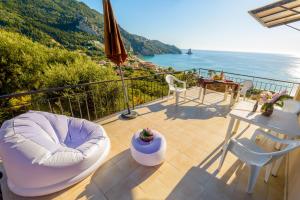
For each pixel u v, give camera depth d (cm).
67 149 164
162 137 200
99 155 177
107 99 477
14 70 600
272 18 253
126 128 280
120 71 297
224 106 386
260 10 211
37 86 633
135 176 177
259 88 461
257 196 157
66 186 152
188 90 514
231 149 168
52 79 510
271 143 234
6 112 430
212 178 176
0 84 581
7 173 149
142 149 184
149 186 165
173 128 282
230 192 160
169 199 152
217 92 491
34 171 137
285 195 154
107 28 254
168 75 421
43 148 150
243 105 225
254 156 153
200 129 280
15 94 192
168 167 191
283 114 197
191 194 157
